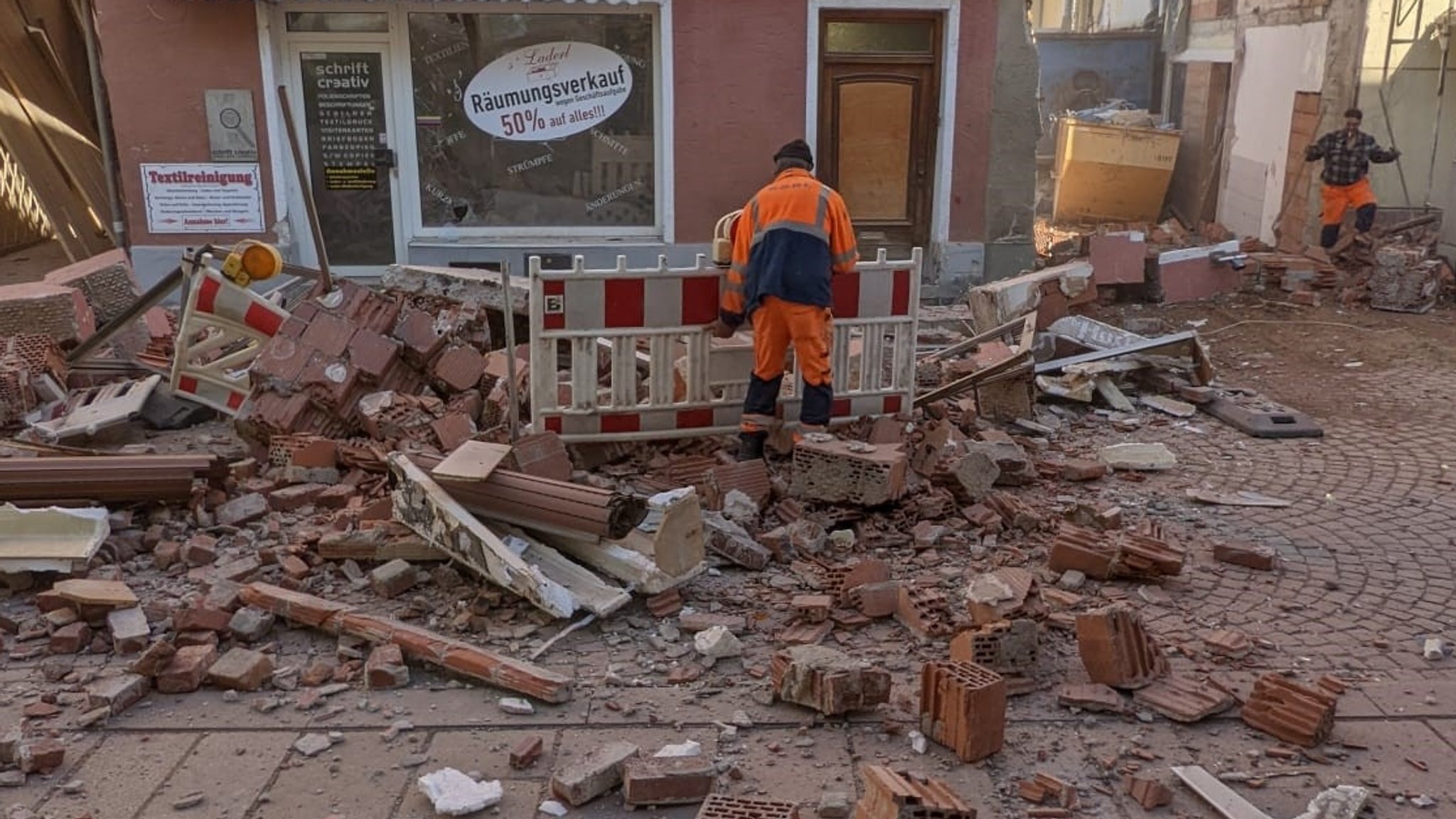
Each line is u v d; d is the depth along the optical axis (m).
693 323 6.76
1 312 8.28
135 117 11.59
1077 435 8.12
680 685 4.58
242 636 4.84
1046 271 10.95
